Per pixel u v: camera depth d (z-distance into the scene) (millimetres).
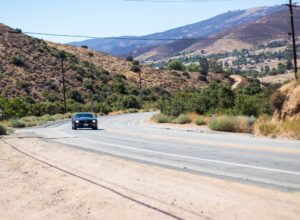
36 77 104375
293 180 11633
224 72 170500
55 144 24375
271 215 7801
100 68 129125
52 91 101000
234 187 10555
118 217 8648
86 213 9320
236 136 27469
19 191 12273
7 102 72188
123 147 22625
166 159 17172
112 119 65188
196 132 32781
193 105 49156
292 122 26484
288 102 27609
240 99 40188
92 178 12773
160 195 9875
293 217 7637
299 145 20594
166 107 53719
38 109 80375
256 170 13578
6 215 10188
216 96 47875
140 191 10445
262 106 37844
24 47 117562
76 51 142125
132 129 39469
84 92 106875
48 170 14992
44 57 117000
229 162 15625
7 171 15773
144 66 148375
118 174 13195
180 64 161750
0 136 31625
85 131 37938
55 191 11641
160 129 38469
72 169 14883
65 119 71312
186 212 8336
